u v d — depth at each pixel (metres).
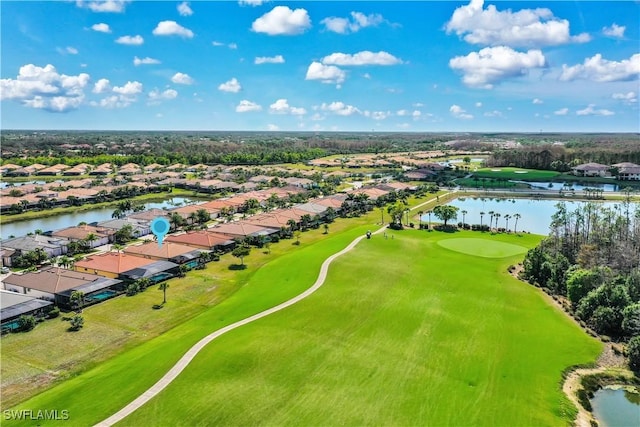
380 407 48.47
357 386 52.03
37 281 79.19
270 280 88.69
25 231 138.62
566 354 61.25
